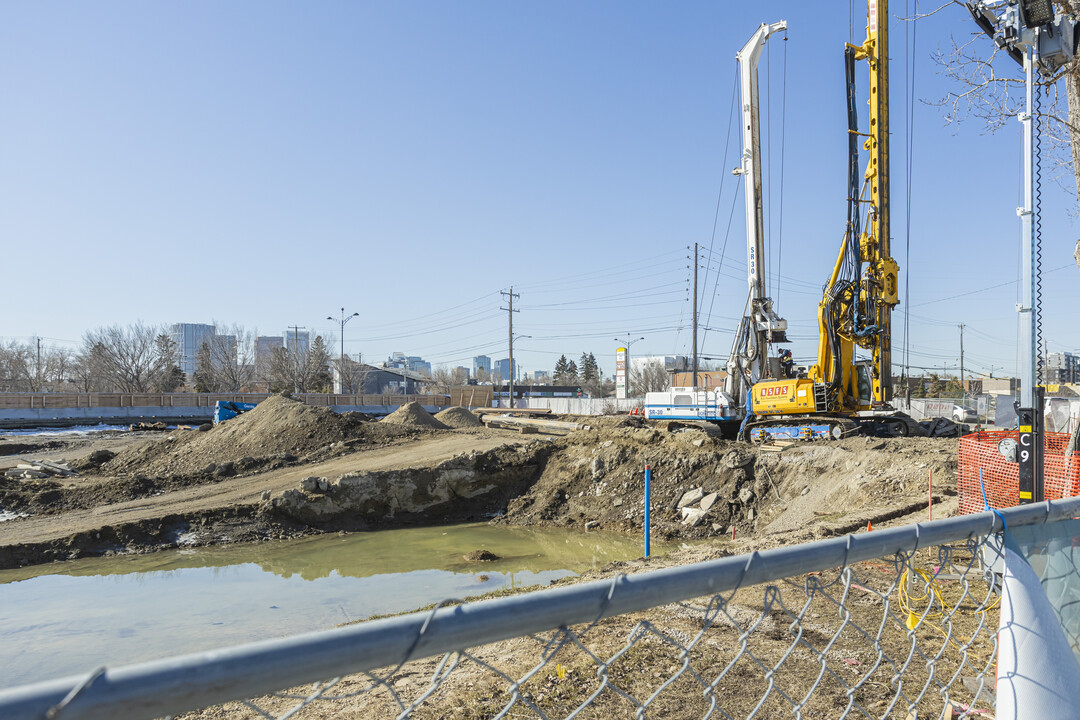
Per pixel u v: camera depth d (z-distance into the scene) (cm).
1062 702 247
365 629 136
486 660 623
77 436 4469
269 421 3105
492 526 2214
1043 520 279
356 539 2033
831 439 2119
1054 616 260
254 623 1228
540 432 3647
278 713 572
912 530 237
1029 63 414
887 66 2011
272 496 2136
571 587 164
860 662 530
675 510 2045
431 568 1684
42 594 1456
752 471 2036
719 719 454
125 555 1828
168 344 8488
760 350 2423
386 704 539
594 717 470
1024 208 385
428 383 12362
